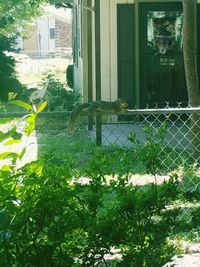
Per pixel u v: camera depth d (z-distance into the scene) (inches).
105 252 135.7
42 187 132.9
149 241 137.3
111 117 527.8
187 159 363.3
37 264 130.7
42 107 142.0
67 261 132.8
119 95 578.2
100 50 538.0
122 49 579.5
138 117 536.1
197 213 147.5
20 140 138.4
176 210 142.9
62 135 492.1
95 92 541.3
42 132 498.0
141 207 137.2
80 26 693.9
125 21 578.6
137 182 311.3
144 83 587.2
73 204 135.0
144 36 587.5
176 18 588.7
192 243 234.2
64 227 133.0
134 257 132.0
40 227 131.4
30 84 1248.8
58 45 2630.4
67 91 735.7
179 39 589.9
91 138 476.1
